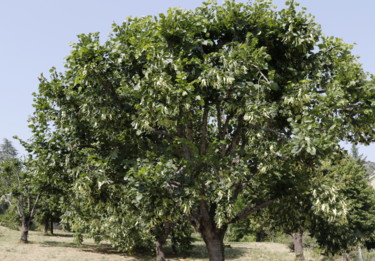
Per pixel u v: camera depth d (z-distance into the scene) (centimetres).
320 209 1022
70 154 1146
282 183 1235
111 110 1087
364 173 2694
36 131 1175
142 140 1193
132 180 929
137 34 1093
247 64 996
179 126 1127
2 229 5012
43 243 3756
